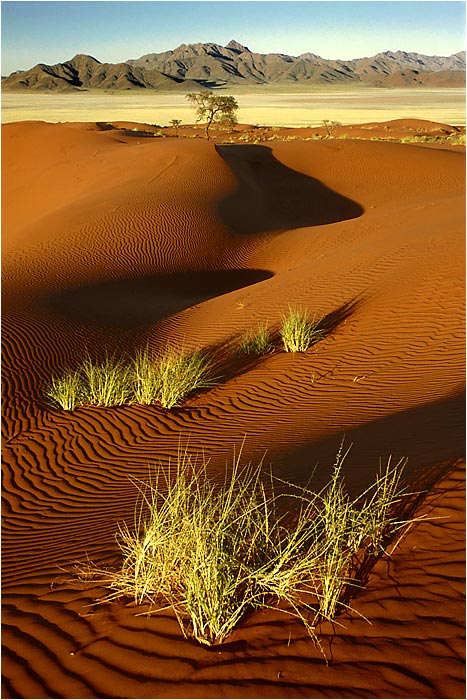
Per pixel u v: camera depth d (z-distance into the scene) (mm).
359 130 86812
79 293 20875
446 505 4836
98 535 6469
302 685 3305
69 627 4211
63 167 48125
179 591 4223
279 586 4008
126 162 42969
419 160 45000
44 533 7090
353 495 5324
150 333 16781
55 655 3887
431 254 16797
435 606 3795
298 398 10812
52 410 11836
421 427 7309
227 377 12734
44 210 40062
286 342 13477
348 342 12906
